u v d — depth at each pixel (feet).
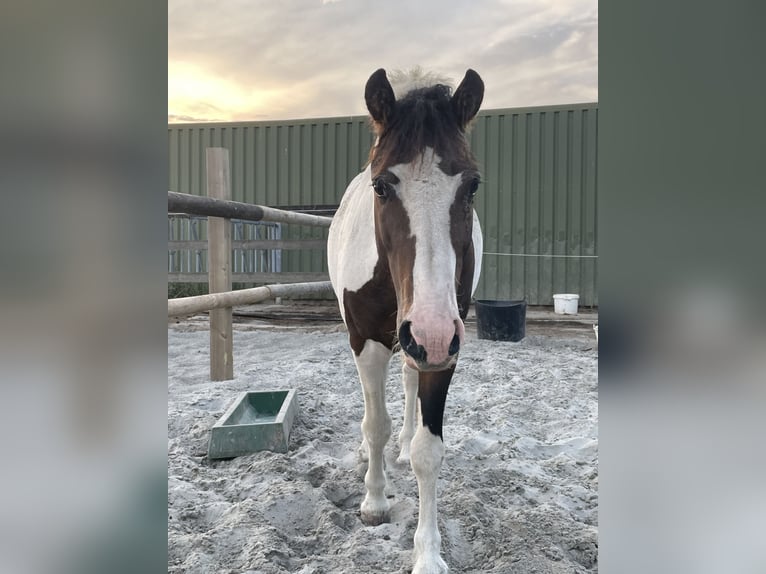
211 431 8.27
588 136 24.31
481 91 5.07
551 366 14.79
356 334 6.31
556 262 24.80
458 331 4.28
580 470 7.91
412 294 4.36
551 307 24.99
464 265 5.40
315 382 12.92
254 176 28.50
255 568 5.27
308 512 6.57
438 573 5.12
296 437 9.04
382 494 6.63
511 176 25.30
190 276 21.65
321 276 23.30
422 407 5.45
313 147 27.73
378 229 5.46
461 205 4.62
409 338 4.37
